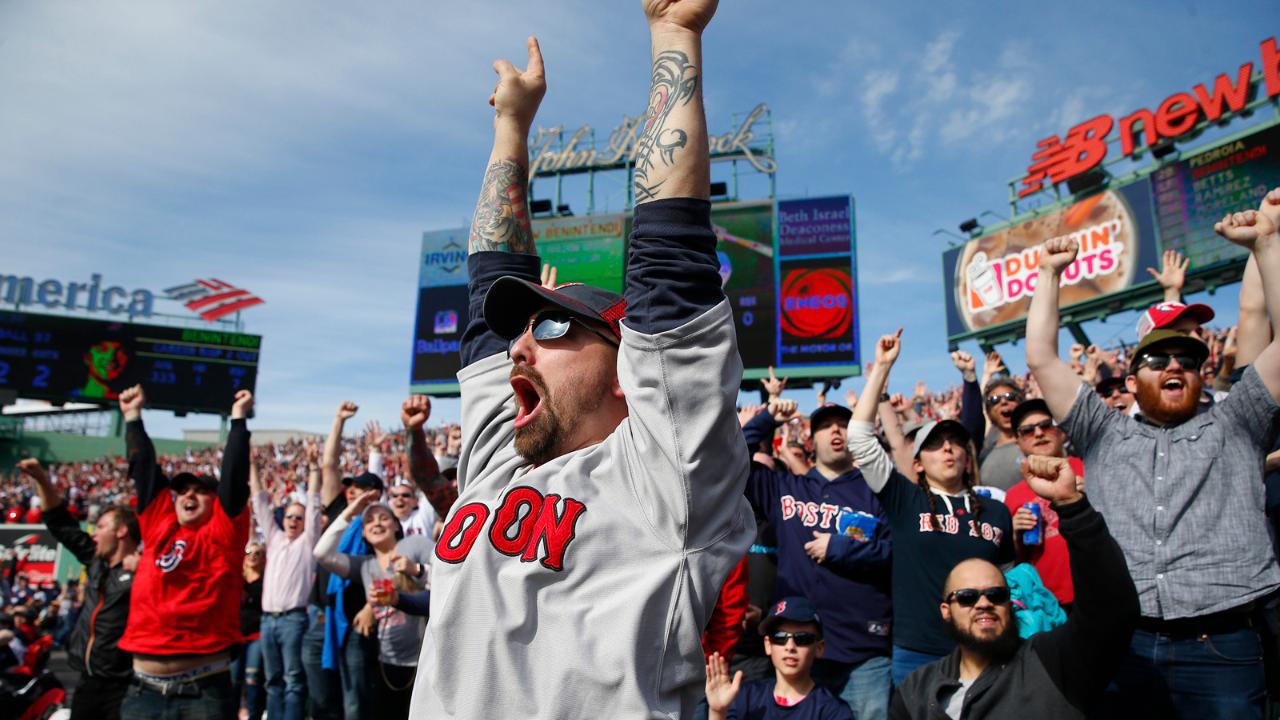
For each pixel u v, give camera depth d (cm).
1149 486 307
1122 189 1781
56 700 711
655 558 128
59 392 2828
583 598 127
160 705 457
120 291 3189
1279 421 299
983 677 304
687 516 127
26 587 1579
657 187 137
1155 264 1703
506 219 202
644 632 123
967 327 2069
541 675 124
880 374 448
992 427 625
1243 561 284
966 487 428
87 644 569
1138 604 251
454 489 392
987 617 315
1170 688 290
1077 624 267
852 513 441
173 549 473
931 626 390
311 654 631
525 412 159
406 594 510
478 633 129
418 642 564
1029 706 283
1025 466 263
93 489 2783
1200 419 309
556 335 151
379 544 575
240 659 729
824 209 2052
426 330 2364
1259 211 309
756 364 1984
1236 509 291
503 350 189
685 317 130
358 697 575
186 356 2961
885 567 423
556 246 2292
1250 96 1597
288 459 2880
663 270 132
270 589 668
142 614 467
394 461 1950
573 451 151
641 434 131
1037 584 352
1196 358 316
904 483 429
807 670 386
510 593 129
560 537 130
